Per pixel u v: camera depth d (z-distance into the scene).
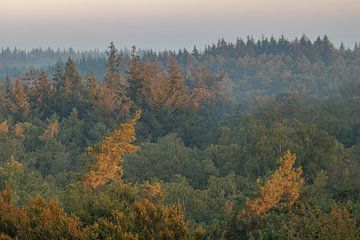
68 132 100.88
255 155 55.66
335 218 24.20
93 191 37.78
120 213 22.73
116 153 39.81
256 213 29.59
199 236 22.53
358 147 67.56
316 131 54.91
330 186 43.47
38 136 96.50
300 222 25.80
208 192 43.75
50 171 82.00
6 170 42.84
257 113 99.75
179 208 23.25
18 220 22.59
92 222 24.70
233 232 29.59
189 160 69.50
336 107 110.19
